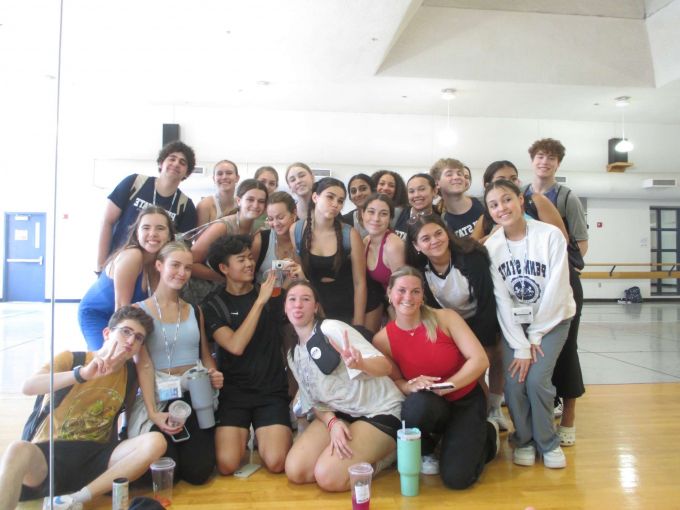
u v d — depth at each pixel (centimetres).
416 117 963
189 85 798
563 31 720
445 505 205
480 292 251
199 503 207
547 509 202
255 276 288
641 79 746
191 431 234
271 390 254
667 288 1195
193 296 285
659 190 1040
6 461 178
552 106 892
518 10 712
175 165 302
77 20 554
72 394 209
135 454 207
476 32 711
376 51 658
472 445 224
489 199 246
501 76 734
